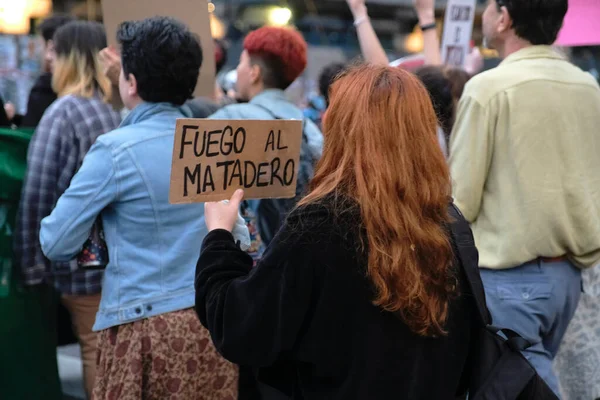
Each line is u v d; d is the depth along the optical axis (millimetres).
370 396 1435
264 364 1479
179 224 2180
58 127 2736
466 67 4492
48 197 2719
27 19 5543
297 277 1422
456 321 1533
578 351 2748
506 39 2549
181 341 2160
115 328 2176
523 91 2365
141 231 2152
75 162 2760
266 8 11289
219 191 1849
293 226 1450
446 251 1474
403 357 1448
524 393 1591
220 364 2252
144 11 2648
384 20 13734
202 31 2785
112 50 2629
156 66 2178
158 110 2221
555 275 2391
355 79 1517
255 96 3150
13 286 2809
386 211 1418
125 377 2137
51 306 3016
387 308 1416
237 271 1589
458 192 2422
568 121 2377
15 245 2729
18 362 2859
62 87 2896
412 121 1467
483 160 2398
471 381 1602
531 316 2375
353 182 1461
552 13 2438
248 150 1893
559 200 2342
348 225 1431
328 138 1519
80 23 2936
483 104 2391
